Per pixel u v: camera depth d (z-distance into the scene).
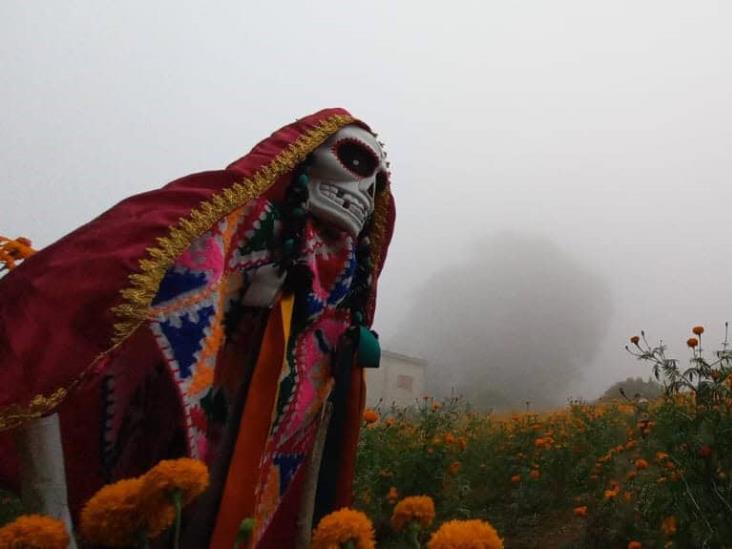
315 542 1.33
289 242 2.56
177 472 1.27
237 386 2.47
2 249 3.12
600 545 4.09
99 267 1.85
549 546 4.41
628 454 5.66
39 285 1.78
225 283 2.42
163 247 2.00
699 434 3.35
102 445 2.28
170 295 2.13
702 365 3.54
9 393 1.62
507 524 4.86
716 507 3.20
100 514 1.26
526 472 5.31
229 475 2.13
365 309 3.21
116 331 1.81
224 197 2.27
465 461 5.91
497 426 7.52
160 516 1.27
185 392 2.12
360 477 4.62
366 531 1.35
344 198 2.86
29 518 1.17
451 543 1.10
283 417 2.57
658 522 3.62
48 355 1.70
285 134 2.71
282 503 2.75
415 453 4.91
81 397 2.24
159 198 2.13
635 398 5.53
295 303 2.61
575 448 5.54
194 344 2.18
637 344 3.84
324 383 2.88
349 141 2.94
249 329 2.54
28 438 1.67
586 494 5.14
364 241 3.23
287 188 2.71
